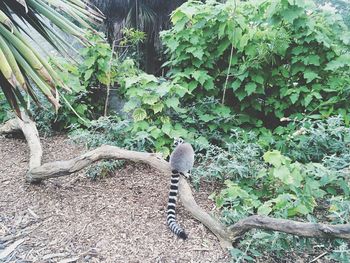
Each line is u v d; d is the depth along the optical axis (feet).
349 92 12.14
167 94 12.36
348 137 10.75
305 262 7.64
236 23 12.85
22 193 9.70
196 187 10.18
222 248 7.80
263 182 9.92
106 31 24.02
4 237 7.95
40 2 7.87
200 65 13.52
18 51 6.73
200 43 13.29
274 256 7.73
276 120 14.19
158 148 11.41
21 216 8.71
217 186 10.46
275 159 8.89
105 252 7.54
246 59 13.43
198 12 13.12
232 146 10.84
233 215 8.38
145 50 24.75
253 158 10.41
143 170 11.18
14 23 7.75
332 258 7.53
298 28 12.27
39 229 8.25
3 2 7.52
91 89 15.53
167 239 8.01
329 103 12.37
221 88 14.17
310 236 6.92
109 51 14.87
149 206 9.27
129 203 9.36
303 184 9.40
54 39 8.29
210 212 9.00
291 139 11.55
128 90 12.20
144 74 12.48
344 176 9.54
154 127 11.55
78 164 9.59
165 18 24.32
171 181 8.94
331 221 8.96
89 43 8.38
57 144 13.43
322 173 9.04
